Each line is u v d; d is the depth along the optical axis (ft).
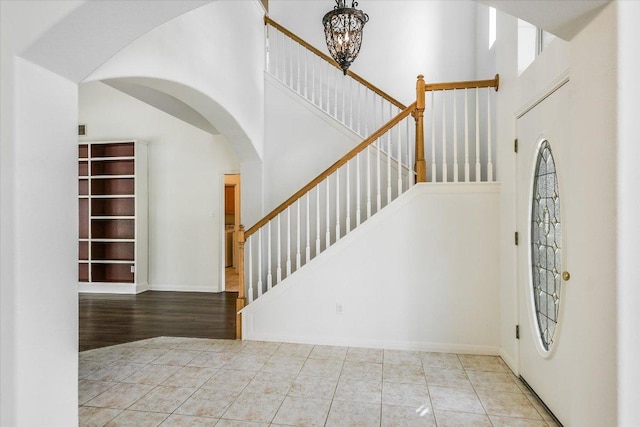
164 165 19.84
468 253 10.64
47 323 4.41
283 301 11.81
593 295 3.83
